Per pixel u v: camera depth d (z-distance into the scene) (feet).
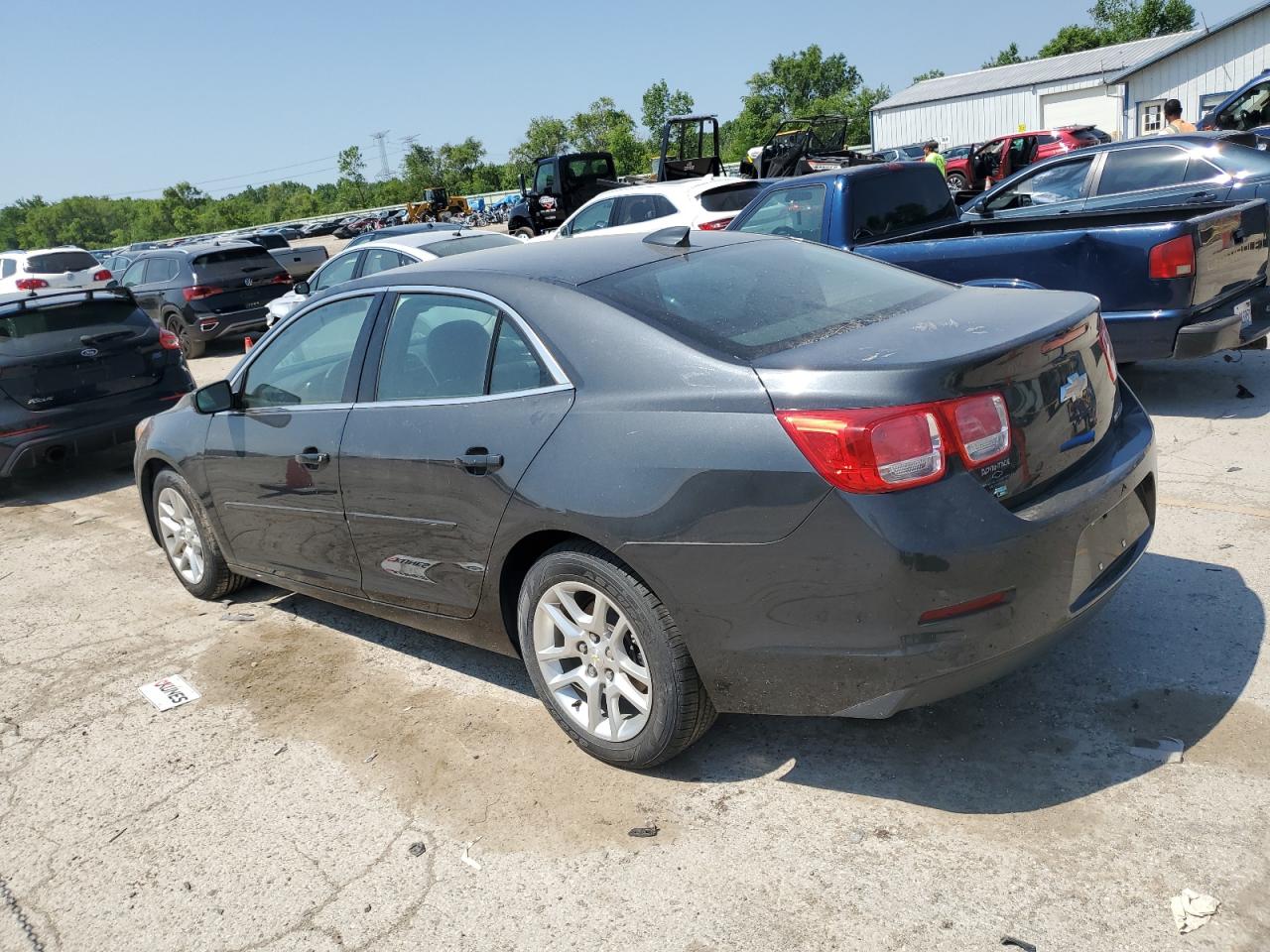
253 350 14.64
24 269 63.21
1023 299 10.80
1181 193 26.32
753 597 9.06
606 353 10.14
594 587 10.07
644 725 10.14
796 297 11.03
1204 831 8.66
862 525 8.44
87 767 12.04
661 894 8.76
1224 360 25.17
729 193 39.19
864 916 8.20
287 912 9.14
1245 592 12.73
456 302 11.74
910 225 27.43
